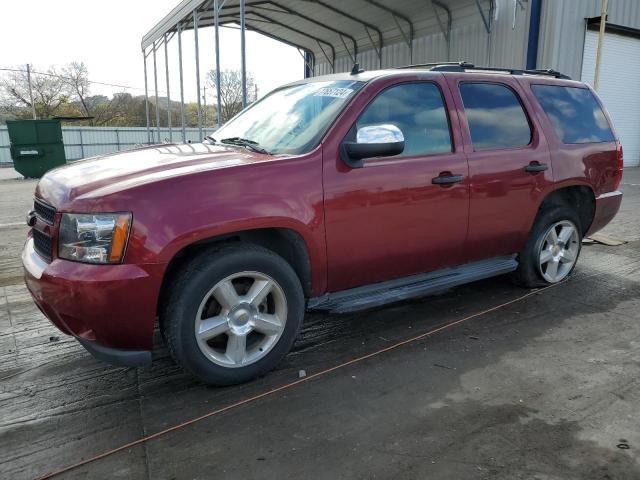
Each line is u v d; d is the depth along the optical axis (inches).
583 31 540.4
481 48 595.8
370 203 131.6
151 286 104.6
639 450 95.7
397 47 751.1
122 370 130.6
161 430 104.3
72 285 101.9
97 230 102.3
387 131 123.6
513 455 94.6
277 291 121.9
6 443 100.3
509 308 168.9
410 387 119.9
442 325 156.1
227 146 145.7
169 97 766.5
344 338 148.0
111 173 117.0
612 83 618.5
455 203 148.4
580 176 180.7
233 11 662.5
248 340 125.0
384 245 137.1
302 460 94.0
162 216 104.9
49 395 118.7
